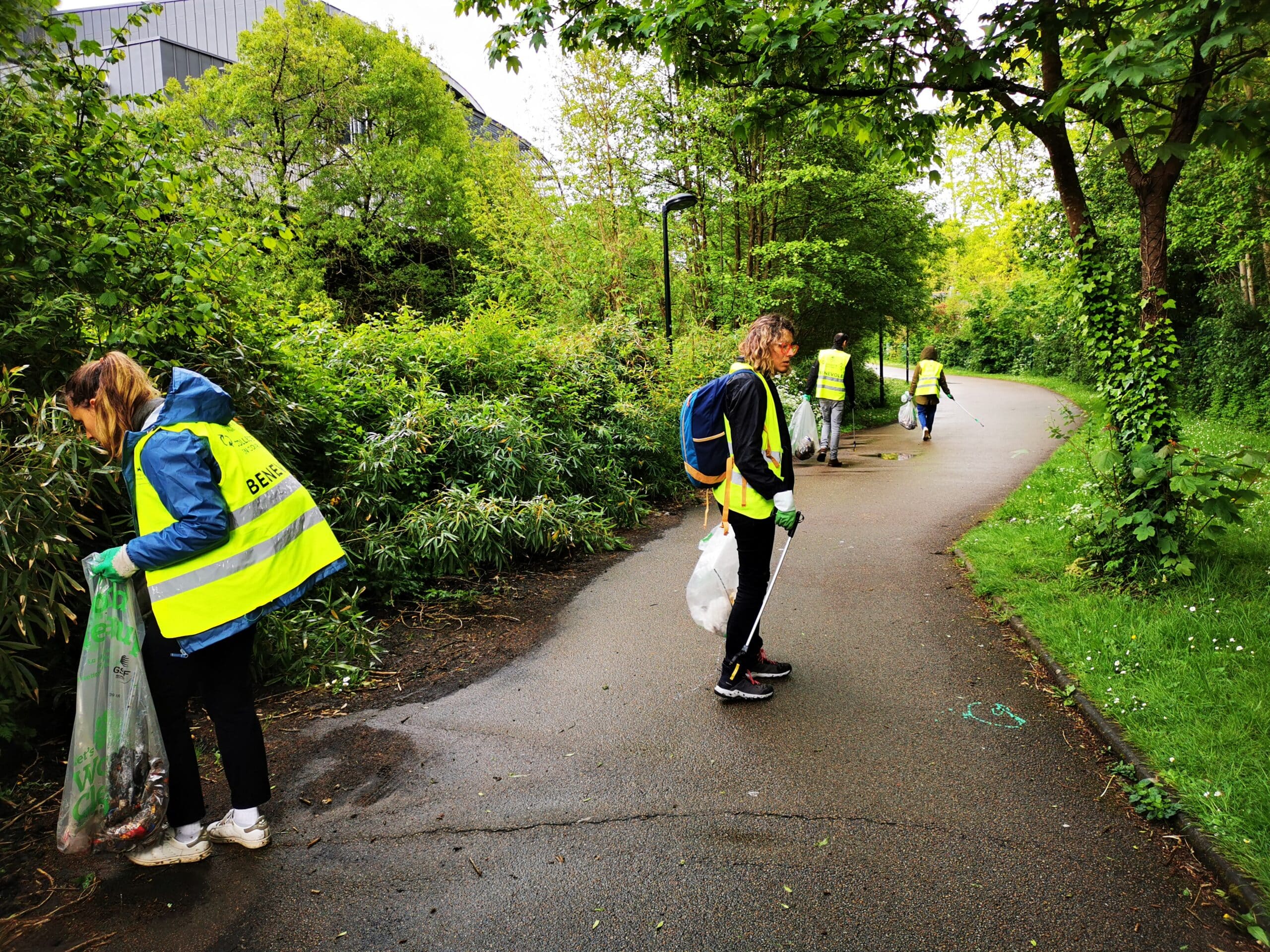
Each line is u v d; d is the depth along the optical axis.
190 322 4.29
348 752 3.57
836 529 7.64
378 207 26.62
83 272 3.72
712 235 18.12
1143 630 4.29
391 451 5.84
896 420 19.84
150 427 2.57
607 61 15.40
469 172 26.27
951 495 9.12
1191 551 5.09
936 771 3.28
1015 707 3.83
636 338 10.99
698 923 2.44
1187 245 15.27
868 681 4.19
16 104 3.98
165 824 2.76
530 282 17.64
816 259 17.80
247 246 4.57
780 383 13.12
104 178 4.10
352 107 25.59
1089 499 5.56
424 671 4.52
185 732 2.73
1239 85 5.09
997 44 4.62
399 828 2.98
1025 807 3.00
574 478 8.11
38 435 3.29
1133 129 5.98
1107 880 2.57
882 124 5.62
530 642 4.95
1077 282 5.36
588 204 16.50
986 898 2.51
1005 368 37.97
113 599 2.61
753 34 4.72
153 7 4.37
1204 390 16.17
